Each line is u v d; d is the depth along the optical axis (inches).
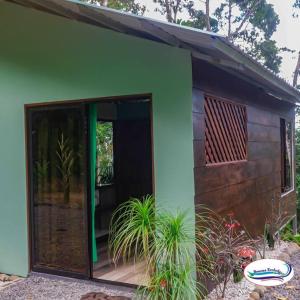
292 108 323.0
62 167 176.1
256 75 170.7
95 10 127.0
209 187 159.3
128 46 159.0
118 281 163.9
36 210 183.5
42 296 155.2
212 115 166.7
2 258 190.7
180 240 125.6
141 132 273.1
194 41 126.0
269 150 253.3
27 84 182.9
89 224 170.2
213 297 150.9
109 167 281.0
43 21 177.9
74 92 171.5
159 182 151.9
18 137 186.1
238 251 156.2
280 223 257.9
